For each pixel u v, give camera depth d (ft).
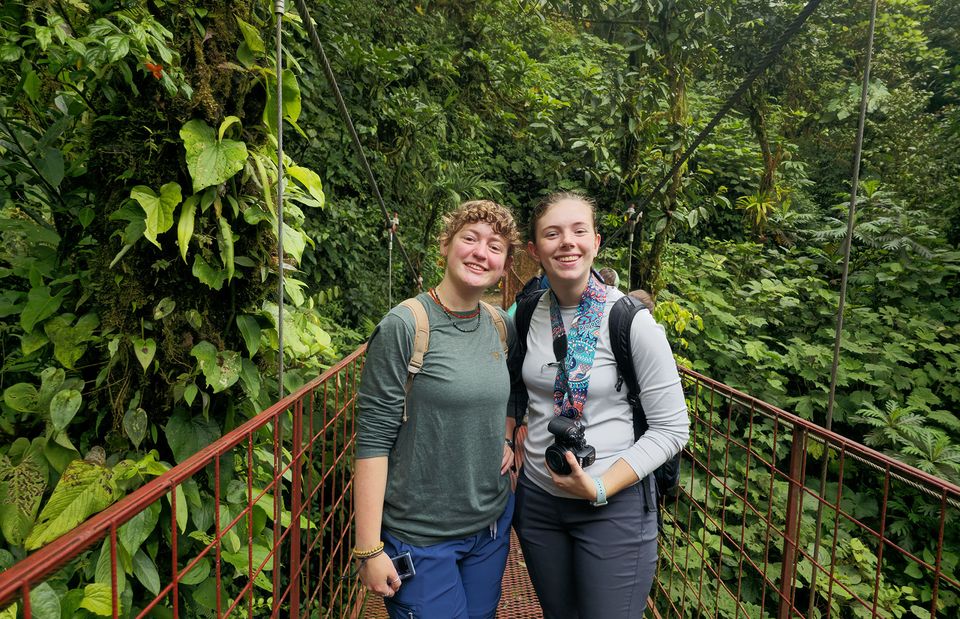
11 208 5.69
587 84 16.63
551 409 4.17
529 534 4.33
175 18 4.36
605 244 12.80
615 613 3.89
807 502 12.60
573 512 4.04
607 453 3.92
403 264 18.93
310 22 5.57
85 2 4.83
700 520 11.93
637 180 13.87
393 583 3.67
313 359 8.09
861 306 17.33
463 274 3.79
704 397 13.96
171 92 4.10
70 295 4.81
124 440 4.48
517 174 29.04
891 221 18.60
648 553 4.00
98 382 4.40
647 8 12.53
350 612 6.41
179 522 4.09
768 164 18.31
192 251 4.51
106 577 3.74
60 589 3.85
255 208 4.69
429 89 19.49
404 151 17.06
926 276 17.52
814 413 14.83
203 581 4.72
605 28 31.60
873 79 25.31
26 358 4.99
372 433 3.67
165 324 4.49
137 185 4.31
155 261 4.41
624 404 4.02
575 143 13.99
